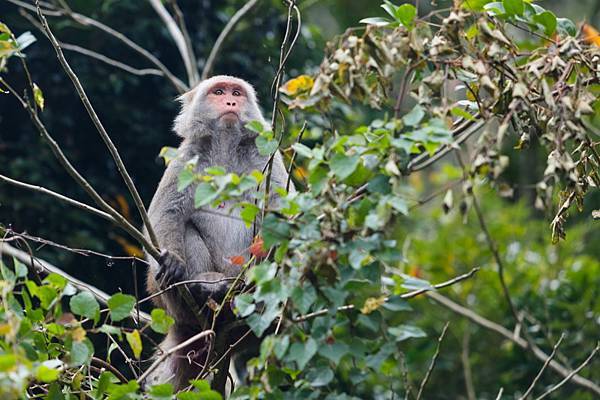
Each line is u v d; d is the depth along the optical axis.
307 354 7.09
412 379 17.61
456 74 8.26
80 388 7.96
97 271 17.12
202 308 10.00
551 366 15.04
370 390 16.80
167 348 11.34
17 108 18.84
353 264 7.07
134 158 19.16
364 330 14.75
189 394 7.45
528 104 7.65
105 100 19.11
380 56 7.68
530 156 23.48
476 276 18.69
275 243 7.28
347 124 18.30
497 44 7.84
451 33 7.83
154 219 11.69
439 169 25.53
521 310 18.03
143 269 16.94
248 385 7.48
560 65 7.87
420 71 8.04
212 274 10.96
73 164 18.72
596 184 8.66
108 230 18.09
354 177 7.45
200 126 12.25
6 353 7.08
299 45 19.89
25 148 18.41
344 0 25.22
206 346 10.11
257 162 12.23
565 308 17.75
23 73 18.92
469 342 18.41
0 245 8.84
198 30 20.09
